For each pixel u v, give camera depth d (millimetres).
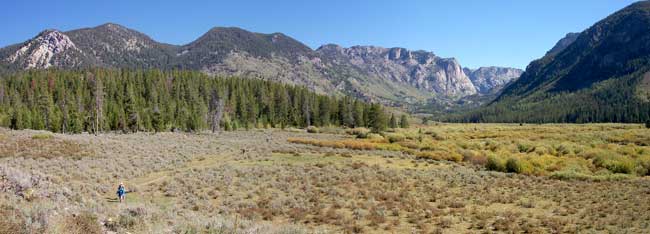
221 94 142625
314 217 21359
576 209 23000
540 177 35594
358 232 18797
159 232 13773
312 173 34844
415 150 57844
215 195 26625
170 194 26469
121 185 22750
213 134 100500
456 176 34688
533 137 79062
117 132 102250
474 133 92938
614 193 27156
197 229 14609
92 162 38469
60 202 16078
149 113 112125
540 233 18469
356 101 144750
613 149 53531
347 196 26484
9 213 11930
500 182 32312
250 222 17516
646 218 20625
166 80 160500
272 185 29656
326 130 121062
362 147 61344
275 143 69875
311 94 168125
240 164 41062
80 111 108938
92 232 12648
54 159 38719
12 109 106438
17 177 17859
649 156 45344
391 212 22312
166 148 54594
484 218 21156
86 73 163250
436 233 18656
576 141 70125
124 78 151375
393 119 139000
